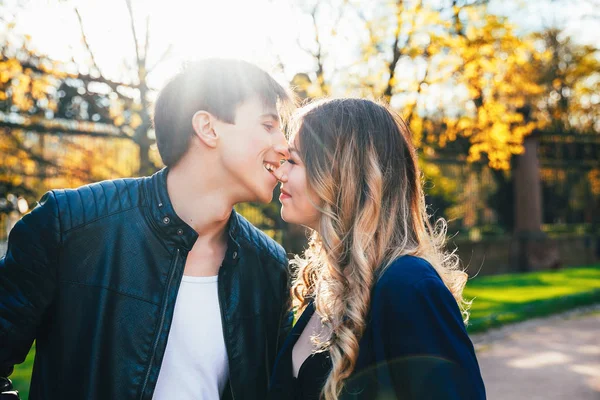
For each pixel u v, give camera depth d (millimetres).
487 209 14969
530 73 12938
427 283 1401
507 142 9859
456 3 8273
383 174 1597
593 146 16250
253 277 1838
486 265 13484
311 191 1633
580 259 15914
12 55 6668
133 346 1585
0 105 7426
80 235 1587
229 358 1709
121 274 1604
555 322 7926
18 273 1538
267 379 1854
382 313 1424
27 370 5016
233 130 1576
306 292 1907
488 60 8578
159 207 1647
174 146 1626
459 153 12438
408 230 1600
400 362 1364
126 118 7824
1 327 1506
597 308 9172
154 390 1610
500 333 7148
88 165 8281
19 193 7781
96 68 6852
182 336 1664
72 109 7828
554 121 19500
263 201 1667
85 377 1552
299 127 1673
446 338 1342
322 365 1555
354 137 1601
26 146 8156
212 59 1631
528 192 14453
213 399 1707
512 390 4781
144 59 6562
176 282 1642
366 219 1554
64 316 1567
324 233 1599
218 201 1645
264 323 1847
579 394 4648
